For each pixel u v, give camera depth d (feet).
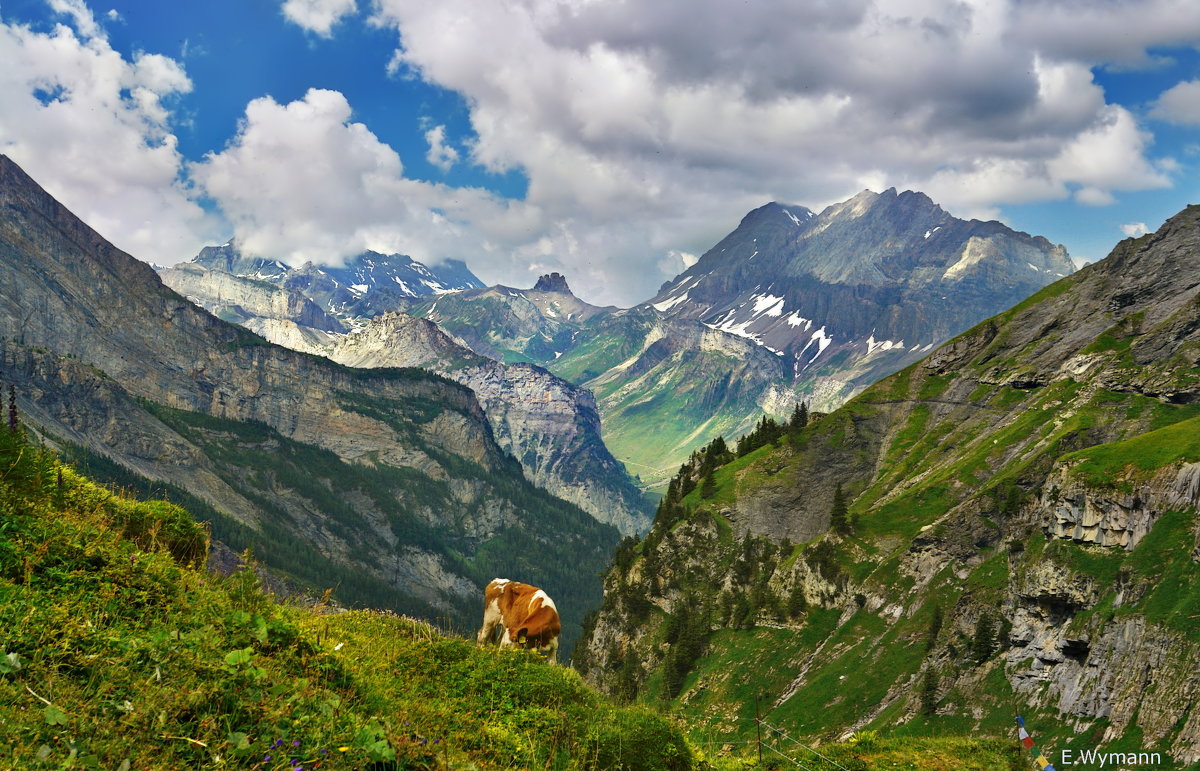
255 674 38.17
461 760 42.01
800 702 455.22
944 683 408.05
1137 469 408.26
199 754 32.94
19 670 33.94
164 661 37.76
